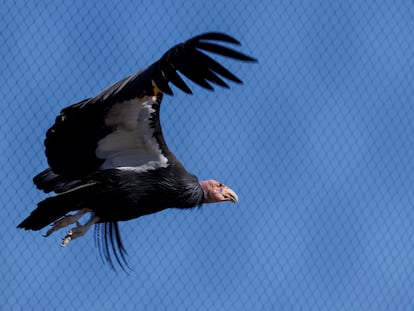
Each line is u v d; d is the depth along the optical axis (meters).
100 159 12.86
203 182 14.09
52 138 12.50
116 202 12.92
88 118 12.45
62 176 12.75
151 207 13.18
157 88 11.62
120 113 12.55
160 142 13.05
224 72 10.84
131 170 12.94
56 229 12.77
